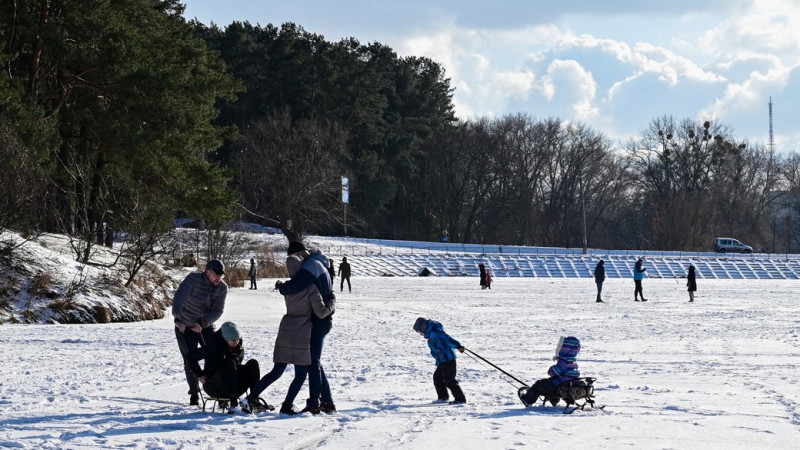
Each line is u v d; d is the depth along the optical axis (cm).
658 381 1298
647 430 870
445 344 1081
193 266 4619
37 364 1420
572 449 765
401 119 11181
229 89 4228
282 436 823
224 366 970
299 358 966
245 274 5403
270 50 9994
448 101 12338
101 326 2348
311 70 9850
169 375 1301
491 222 11888
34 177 2895
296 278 971
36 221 2848
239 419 923
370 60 11325
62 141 3738
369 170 9962
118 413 952
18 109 3209
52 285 2525
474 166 11644
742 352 1744
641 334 2180
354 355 1653
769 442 809
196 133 4109
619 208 12725
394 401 1098
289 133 8750
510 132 11831
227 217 4209
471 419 938
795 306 3506
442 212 11712
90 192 3853
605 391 1191
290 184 8275
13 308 2384
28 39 3625
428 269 7650
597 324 2523
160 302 2914
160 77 3809
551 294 4506
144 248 2903
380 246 8706
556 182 12294
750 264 8656
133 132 3766
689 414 982
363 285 5550
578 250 9544
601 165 12181
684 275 8294
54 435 805
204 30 10044
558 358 1032
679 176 12212
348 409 1022
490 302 3703
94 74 3781
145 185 4044
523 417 956
